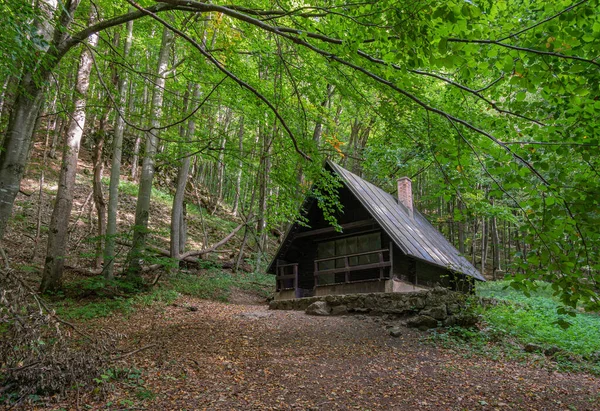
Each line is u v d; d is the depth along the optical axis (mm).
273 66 7309
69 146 12383
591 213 3189
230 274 19750
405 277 14188
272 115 8133
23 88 6539
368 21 3996
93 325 9664
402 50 3617
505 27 3836
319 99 7141
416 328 10367
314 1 5316
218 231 26109
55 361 4934
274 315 12172
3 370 4676
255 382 6324
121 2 10758
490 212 14344
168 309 12047
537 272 3385
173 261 13602
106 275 12961
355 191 13938
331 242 15750
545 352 8805
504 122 4039
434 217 31266
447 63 3410
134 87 12266
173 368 6711
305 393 5973
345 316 12000
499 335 9602
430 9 3234
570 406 5816
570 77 3408
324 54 4445
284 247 15812
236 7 5395
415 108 5332
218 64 4965
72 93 8344
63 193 12242
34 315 4738
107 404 5016
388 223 13961
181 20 9188
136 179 28625
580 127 3518
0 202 6328
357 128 22734
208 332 9586
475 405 5703
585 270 3871
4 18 4367
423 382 6645
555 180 3453
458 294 11039
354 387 6316
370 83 5477
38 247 15836
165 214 24750
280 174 7363
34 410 4652
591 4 3193
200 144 9219
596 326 12430
